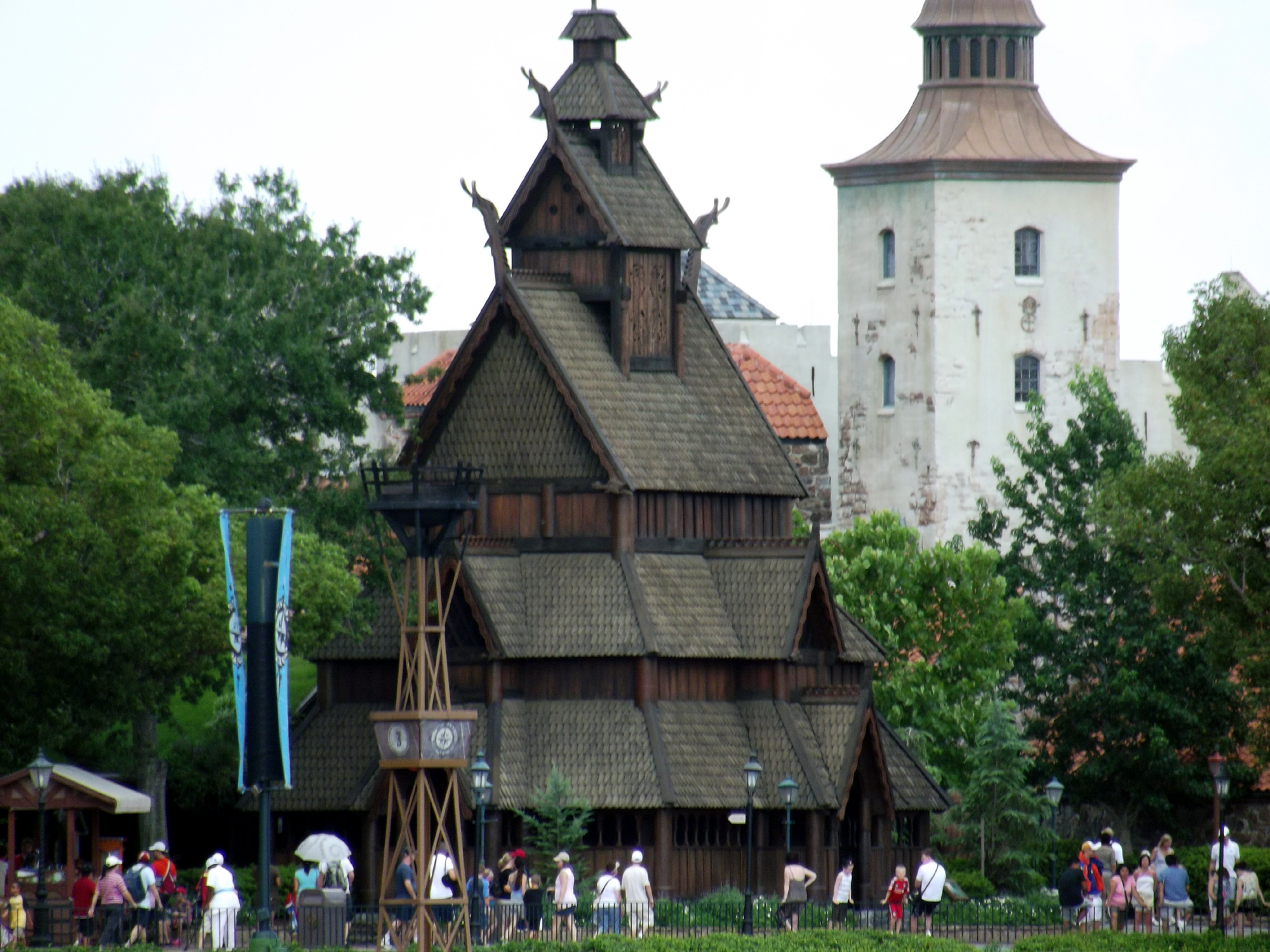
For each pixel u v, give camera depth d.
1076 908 184.62
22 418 178.75
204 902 186.25
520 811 196.00
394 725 150.25
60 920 165.75
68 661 182.38
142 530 181.88
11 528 175.12
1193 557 197.88
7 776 177.62
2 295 183.88
